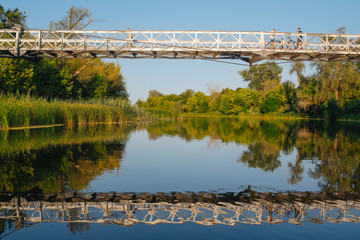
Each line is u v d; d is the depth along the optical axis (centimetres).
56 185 564
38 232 358
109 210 435
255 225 383
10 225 379
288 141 1382
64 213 424
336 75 4241
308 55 1777
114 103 2983
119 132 1730
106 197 498
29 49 1731
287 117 5625
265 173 691
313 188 567
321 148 1138
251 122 3694
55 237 343
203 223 389
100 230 364
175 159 865
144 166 754
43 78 2991
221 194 521
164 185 577
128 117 3095
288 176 662
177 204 466
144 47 1780
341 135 1719
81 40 1750
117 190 539
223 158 891
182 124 2964
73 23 3447
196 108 8288
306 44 1712
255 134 1772
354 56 1753
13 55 1781
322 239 343
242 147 1159
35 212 426
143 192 529
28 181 590
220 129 2234
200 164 791
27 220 396
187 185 579
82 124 2300
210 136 1616
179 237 343
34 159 816
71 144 1136
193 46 1786
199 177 644
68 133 1540
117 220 396
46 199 484
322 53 1719
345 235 356
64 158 839
